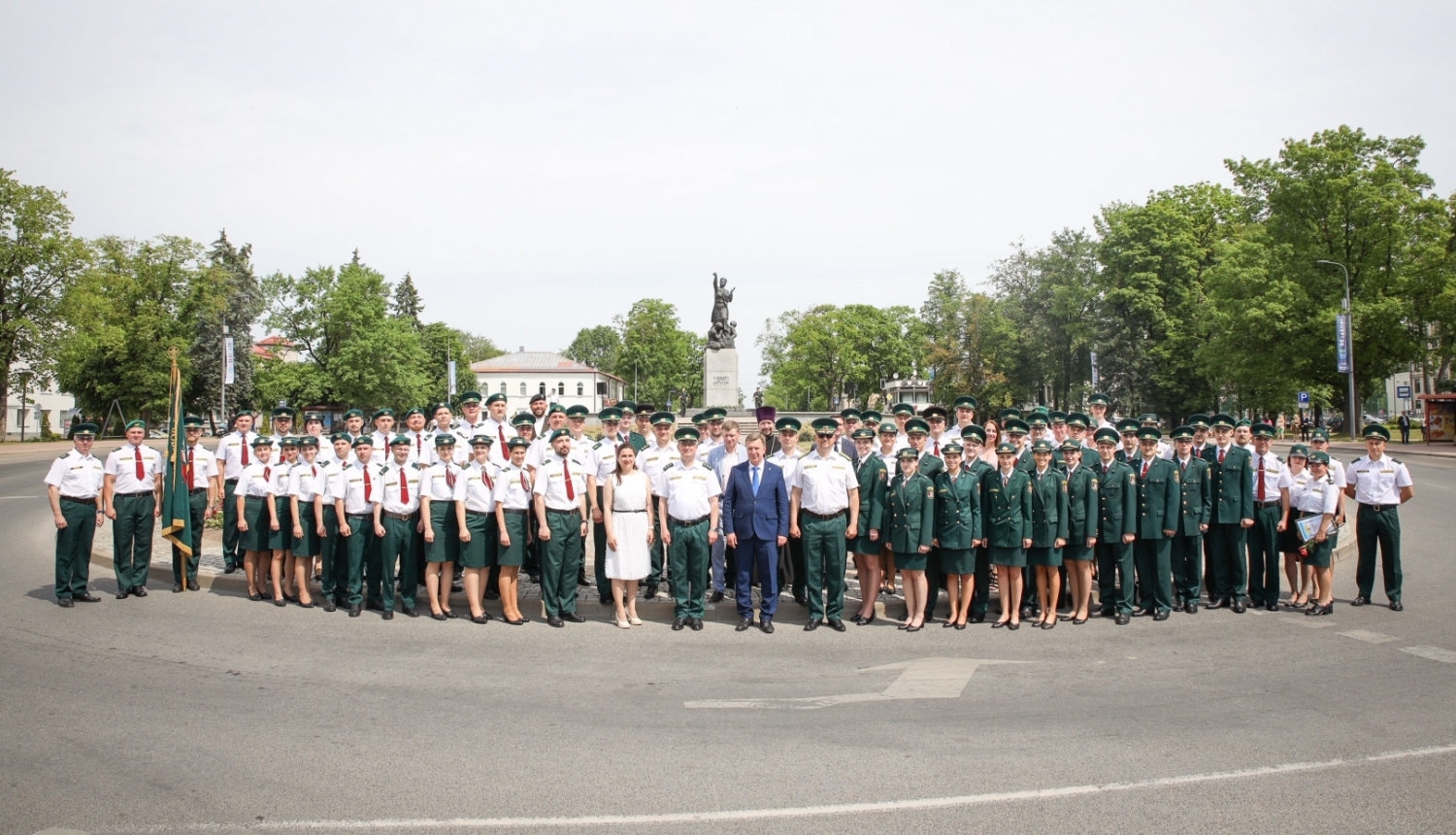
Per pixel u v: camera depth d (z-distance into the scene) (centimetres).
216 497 1262
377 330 6638
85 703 681
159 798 507
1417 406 7781
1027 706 694
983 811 494
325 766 557
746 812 493
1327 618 1025
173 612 1039
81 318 5400
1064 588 1114
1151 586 1059
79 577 1077
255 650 860
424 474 1023
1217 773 550
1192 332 5188
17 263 5216
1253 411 5294
